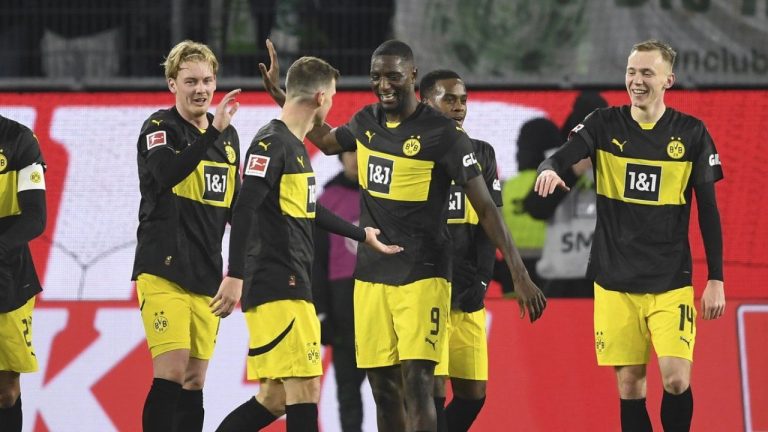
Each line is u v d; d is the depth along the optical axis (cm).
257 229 1917
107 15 2931
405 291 1953
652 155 2112
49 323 2739
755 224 2712
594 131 2145
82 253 2784
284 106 1972
